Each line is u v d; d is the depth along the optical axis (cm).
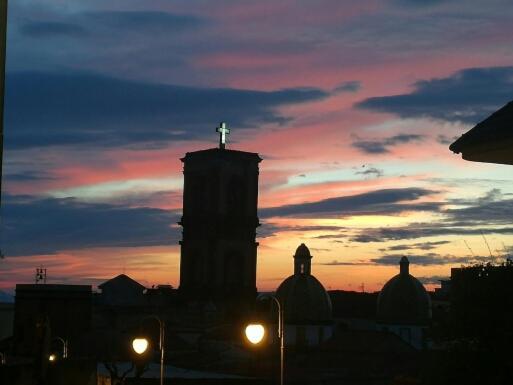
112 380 5594
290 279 16562
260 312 2755
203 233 18138
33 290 10019
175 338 14212
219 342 14038
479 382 3403
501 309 3450
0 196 1402
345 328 18662
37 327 2859
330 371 13125
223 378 7512
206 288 17950
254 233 18525
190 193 18525
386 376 12812
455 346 3547
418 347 16962
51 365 2980
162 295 18225
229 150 18350
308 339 16000
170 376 7575
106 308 15700
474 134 2261
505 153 2228
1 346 8181
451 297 3653
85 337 10019
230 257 18225
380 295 17600
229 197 18312
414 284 17300
